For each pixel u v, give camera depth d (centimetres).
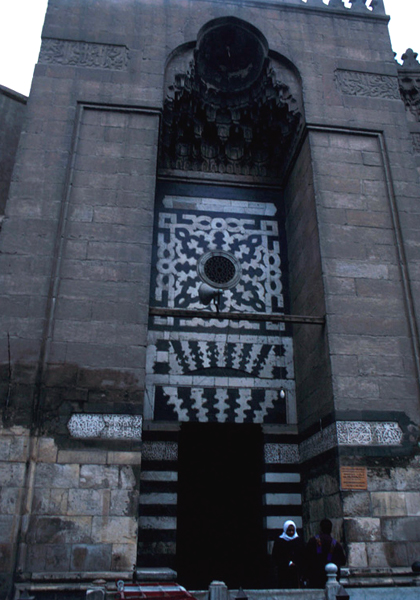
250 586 1085
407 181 1048
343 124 1085
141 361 830
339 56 1162
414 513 800
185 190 1228
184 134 1230
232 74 1224
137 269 892
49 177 937
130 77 1056
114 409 797
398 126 1105
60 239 892
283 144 1204
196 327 1088
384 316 929
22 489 728
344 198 1019
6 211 896
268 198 1253
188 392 1034
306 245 1052
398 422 855
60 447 765
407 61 1298
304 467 975
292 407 1054
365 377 878
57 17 1093
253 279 1161
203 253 1167
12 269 855
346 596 482
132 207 941
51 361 811
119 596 488
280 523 963
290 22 1185
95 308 854
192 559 1145
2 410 766
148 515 925
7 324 818
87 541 720
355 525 780
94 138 991
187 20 1145
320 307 945
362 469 816
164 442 984
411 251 982
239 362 1074
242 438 1202
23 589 670
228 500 1179
